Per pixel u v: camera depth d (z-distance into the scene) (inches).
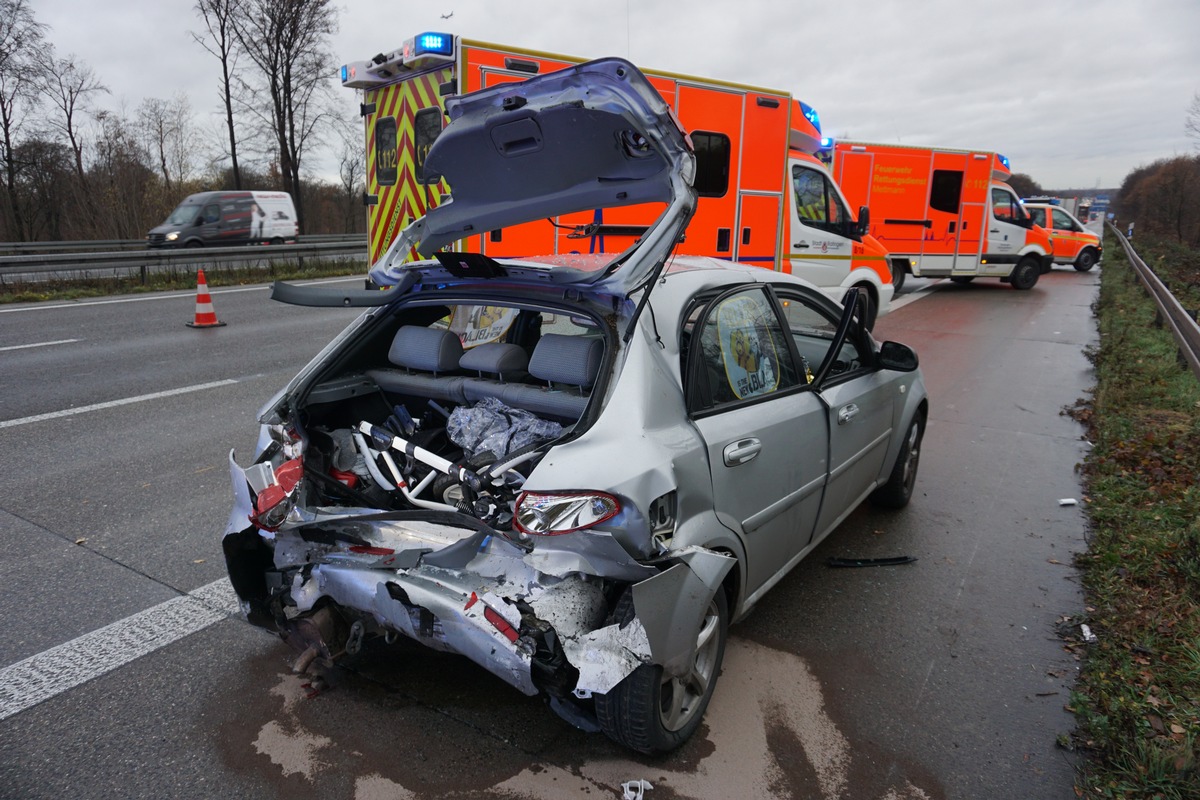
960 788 102.7
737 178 340.2
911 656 134.2
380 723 113.0
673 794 99.9
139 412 270.7
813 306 157.0
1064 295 672.4
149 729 111.3
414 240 143.7
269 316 494.3
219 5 1363.2
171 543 171.6
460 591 94.8
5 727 111.2
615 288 106.1
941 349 421.7
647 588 91.5
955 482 221.3
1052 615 148.7
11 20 1278.3
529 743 109.3
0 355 358.6
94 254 595.2
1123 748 106.3
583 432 98.4
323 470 125.3
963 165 649.0
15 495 196.7
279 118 1444.4
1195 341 318.3
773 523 128.9
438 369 135.9
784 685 124.8
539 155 119.0
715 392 117.6
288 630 114.3
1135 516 184.9
